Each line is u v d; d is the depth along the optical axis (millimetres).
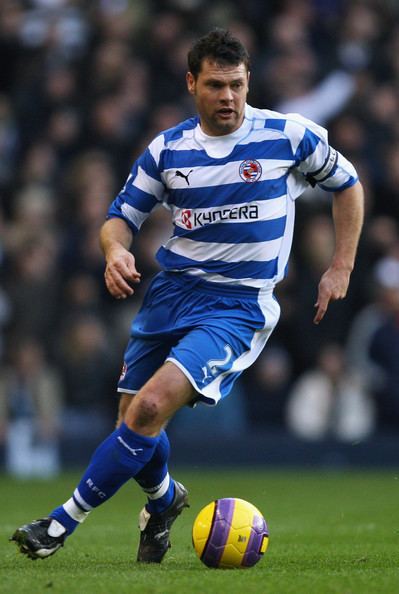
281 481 46750
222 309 22281
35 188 55531
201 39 22078
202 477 48531
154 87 58938
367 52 61438
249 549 21156
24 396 50156
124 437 20844
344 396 52250
